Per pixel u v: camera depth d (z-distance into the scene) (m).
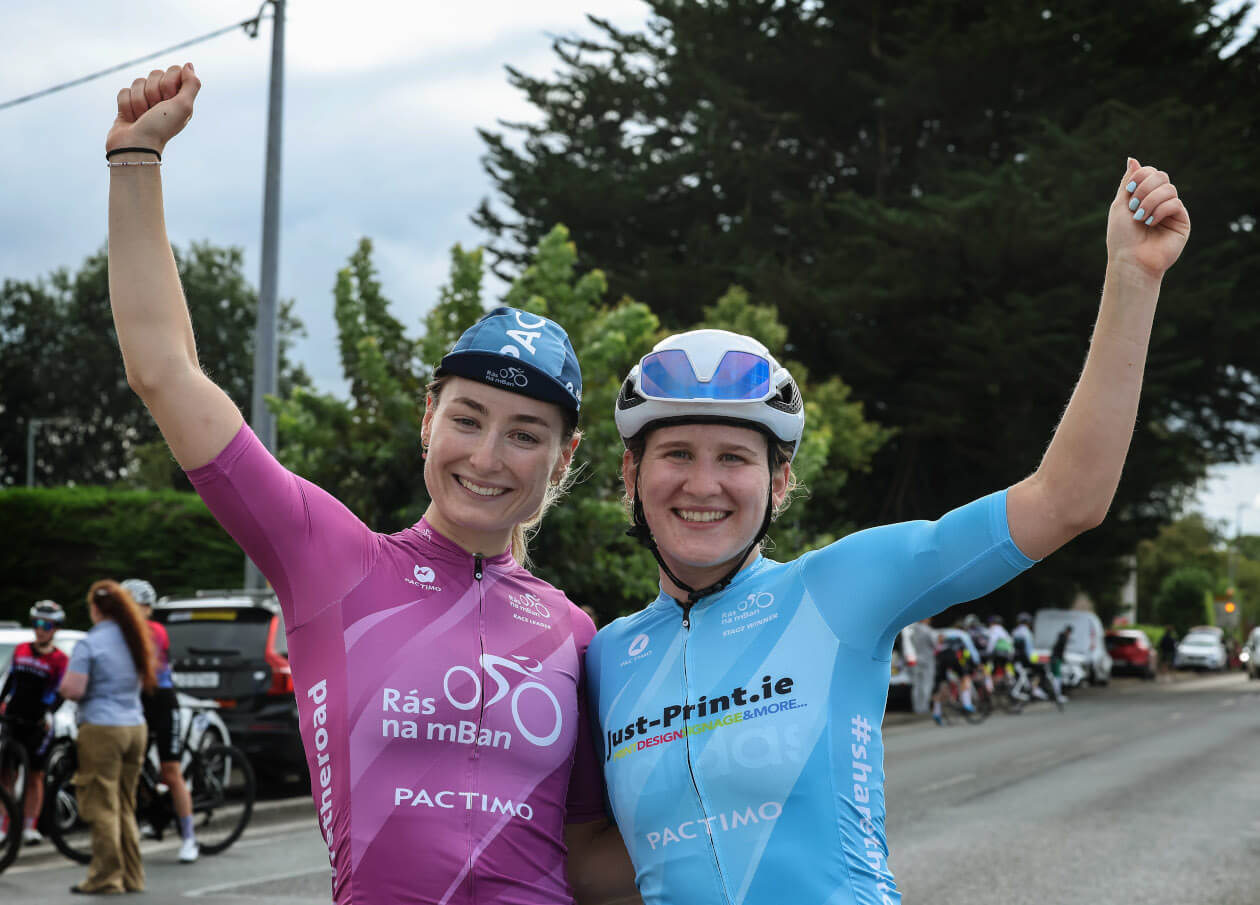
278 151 13.45
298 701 2.32
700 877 2.21
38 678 8.44
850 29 34.81
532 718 2.34
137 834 7.46
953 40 32.38
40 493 19.38
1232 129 32.94
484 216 36.81
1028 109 34.25
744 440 2.37
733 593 2.39
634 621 2.51
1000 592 36.03
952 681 21.84
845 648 2.26
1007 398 31.84
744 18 35.81
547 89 37.97
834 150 37.06
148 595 8.46
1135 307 2.06
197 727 9.27
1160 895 7.15
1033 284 31.41
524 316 2.48
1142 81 35.00
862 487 34.41
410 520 14.23
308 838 9.38
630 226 36.72
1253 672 46.47
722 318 25.05
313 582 2.28
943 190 32.47
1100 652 35.69
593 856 2.51
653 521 2.42
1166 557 74.94
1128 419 2.06
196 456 2.18
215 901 6.99
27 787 8.35
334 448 14.72
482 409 2.40
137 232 2.18
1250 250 33.72
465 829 2.22
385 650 2.28
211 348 51.41
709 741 2.26
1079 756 15.30
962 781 12.63
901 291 30.61
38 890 7.36
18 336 54.62
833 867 2.15
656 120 38.38
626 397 2.45
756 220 35.47
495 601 2.43
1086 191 30.25
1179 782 12.55
